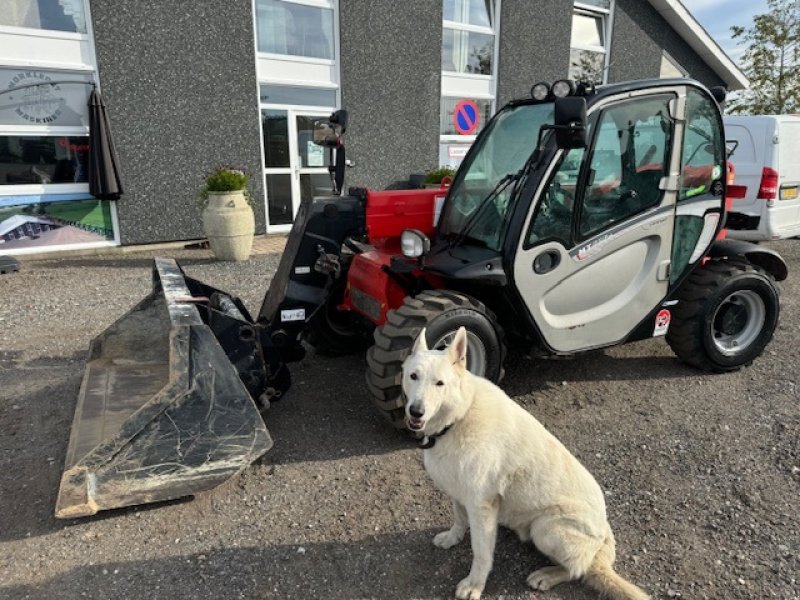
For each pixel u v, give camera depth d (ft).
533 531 8.29
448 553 9.13
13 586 8.41
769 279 15.62
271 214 35.22
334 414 13.76
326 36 34.83
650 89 12.90
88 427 11.41
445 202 14.26
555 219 12.39
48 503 10.27
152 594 8.29
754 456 11.80
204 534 9.57
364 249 15.24
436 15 38.17
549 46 44.52
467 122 42.24
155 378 13.66
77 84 28.02
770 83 74.18
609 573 7.96
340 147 15.55
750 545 9.24
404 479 11.16
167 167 30.66
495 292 12.89
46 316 20.24
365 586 8.47
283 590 8.39
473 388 8.54
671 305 15.03
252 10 31.40
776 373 16.06
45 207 28.40
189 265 27.61
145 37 28.68
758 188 27.45
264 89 33.24
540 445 8.36
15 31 26.21
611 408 14.05
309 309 14.49
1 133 26.91
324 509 10.24
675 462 11.65
